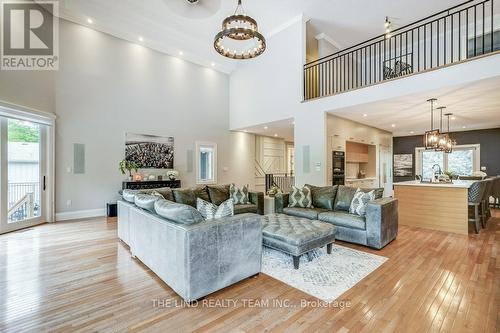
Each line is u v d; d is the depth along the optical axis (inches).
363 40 278.5
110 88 235.8
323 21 240.7
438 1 206.7
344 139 247.4
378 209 132.6
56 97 205.2
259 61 285.6
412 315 74.7
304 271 106.2
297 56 240.1
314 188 185.5
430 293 87.7
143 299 84.3
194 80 301.6
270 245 117.3
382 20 238.4
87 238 156.9
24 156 183.3
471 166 311.3
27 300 83.4
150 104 263.4
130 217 128.8
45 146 198.2
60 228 181.8
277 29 255.4
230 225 90.4
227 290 90.4
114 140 238.1
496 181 223.1
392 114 229.8
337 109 210.8
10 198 173.3
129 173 245.4
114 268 110.3
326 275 102.3
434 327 68.9
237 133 348.5
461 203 170.4
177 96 285.9
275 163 405.1
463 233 168.4
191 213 84.8
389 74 241.3
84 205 220.7
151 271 106.9
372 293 88.0
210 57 299.3
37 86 190.4
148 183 243.6
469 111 216.4
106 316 74.6
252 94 297.1
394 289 90.7
